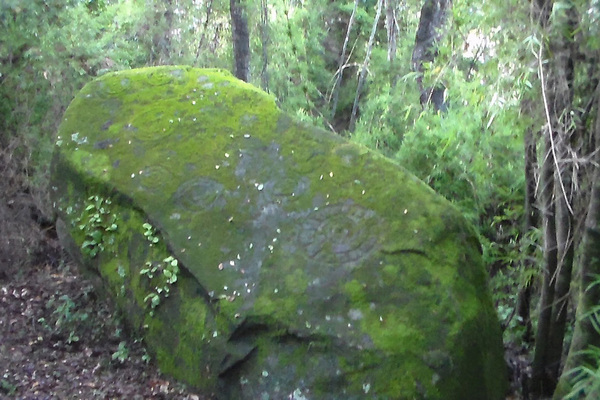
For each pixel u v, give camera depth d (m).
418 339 3.70
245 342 3.82
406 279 3.87
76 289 5.84
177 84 4.97
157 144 4.62
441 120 5.61
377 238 4.00
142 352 4.56
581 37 3.41
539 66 3.38
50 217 7.29
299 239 4.05
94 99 5.00
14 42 7.35
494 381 3.99
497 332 4.12
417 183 4.25
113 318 4.76
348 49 12.20
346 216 4.10
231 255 4.06
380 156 4.36
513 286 5.22
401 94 7.05
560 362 4.07
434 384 3.62
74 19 8.12
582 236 3.79
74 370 4.41
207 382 3.93
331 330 3.71
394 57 9.63
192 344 4.02
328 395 3.62
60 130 4.92
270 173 4.34
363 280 3.86
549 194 3.92
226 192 4.30
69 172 4.77
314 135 4.48
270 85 10.23
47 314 5.34
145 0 10.64
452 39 4.21
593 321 3.19
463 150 5.22
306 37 11.23
